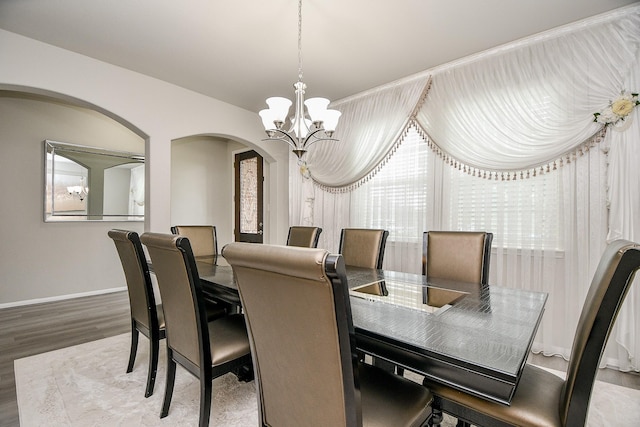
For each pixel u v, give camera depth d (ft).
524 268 8.21
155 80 10.64
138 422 5.28
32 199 12.13
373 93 11.59
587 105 7.36
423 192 10.27
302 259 2.38
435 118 9.82
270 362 3.24
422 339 3.30
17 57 8.09
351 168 12.05
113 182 14.10
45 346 8.34
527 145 8.11
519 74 8.32
